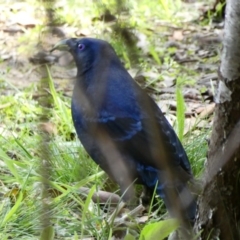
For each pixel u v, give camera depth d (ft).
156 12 56.18
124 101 28.22
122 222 27.35
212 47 50.39
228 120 22.62
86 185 30.32
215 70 45.78
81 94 29.30
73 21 52.80
